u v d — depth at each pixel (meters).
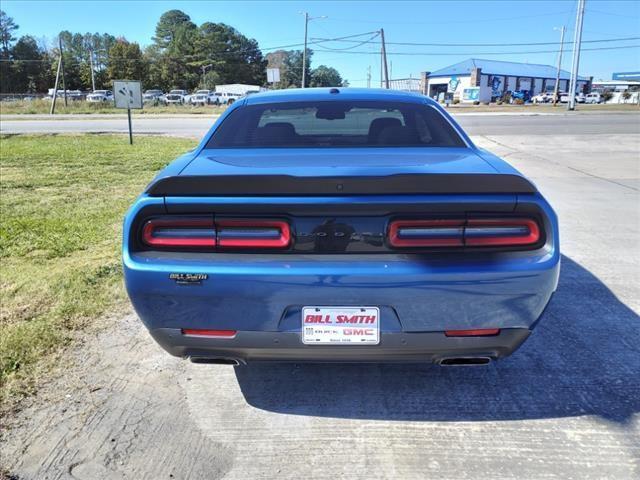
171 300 2.13
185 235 2.12
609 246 5.13
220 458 2.19
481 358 2.23
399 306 2.06
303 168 2.31
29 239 5.21
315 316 2.09
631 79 101.62
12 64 110.06
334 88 3.60
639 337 3.23
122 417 2.46
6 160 11.49
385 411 2.52
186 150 13.65
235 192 2.08
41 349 3.04
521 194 2.10
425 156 2.64
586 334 3.27
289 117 3.14
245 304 2.10
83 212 6.45
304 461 2.18
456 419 2.45
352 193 2.06
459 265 2.04
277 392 2.69
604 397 2.60
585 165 10.87
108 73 109.31
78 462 2.15
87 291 3.89
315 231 2.08
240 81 122.38
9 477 2.06
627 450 2.22
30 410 2.49
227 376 2.85
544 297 2.12
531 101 77.75
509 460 2.16
